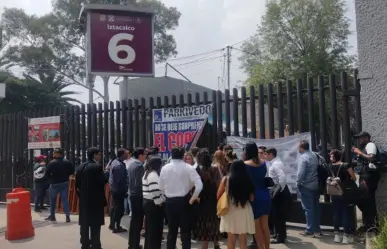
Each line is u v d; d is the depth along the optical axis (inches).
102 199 293.4
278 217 297.4
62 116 512.4
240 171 236.2
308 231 311.9
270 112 353.7
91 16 502.0
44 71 1485.0
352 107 369.4
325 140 327.0
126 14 512.7
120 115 457.7
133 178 291.6
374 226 273.6
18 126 565.0
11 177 571.2
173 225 251.0
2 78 1326.3
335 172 295.6
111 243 320.2
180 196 250.1
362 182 291.1
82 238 289.7
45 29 1406.3
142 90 734.5
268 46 1321.4
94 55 500.7
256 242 274.1
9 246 320.5
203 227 268.8
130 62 510.9
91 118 485.1
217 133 382.0
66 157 504.4
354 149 298.0
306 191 309.4
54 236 350.6
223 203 237.5
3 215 480.1
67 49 1457.9
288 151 340.2
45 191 511.2
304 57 1242.6
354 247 280.1
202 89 766.5
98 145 479.2
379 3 305.0
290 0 1273.4
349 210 299.0
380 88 302.5
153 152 345.1
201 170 272.7
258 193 250.8
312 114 334.0
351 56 1258.0
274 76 1253.7
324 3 1261.1
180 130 404.8
